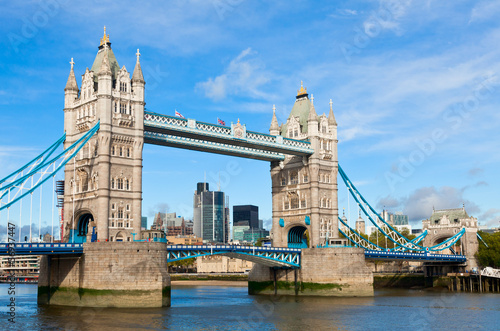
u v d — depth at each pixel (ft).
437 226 594.24
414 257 496.23
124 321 264.52
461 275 517.14
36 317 274.36
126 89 352.08
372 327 260.01
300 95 483.92
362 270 414.00
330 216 457.27
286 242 463.42
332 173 463.83
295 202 462.60
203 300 399.85
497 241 563.07
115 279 309.83
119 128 343.46
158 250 322.55
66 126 360.89
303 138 462.19
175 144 389.60
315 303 365.20
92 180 341.82
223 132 397.60
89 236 342.64
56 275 335.47
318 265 422.41
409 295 437.99
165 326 253.85
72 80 366.43
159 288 313.94
